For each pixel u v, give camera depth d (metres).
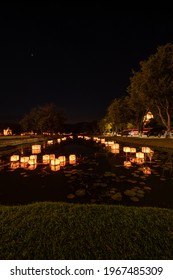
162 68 20.89
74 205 5.12
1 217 4.34
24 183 8.40
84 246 3.29
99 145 28.22
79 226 3.90
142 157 14.48
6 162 13.65
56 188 7.65
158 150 18.88
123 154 17.34
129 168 11.17
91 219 4.20
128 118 43.38
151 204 5.91
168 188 7.45
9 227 3.88
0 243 3.38
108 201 6.23
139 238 3.50
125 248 3.25
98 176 9.45
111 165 12.19
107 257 3.07
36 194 6.98
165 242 3.39
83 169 11.12
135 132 47.22
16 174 10.02
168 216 4.36
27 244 3.34
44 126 56.97
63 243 3.36
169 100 22.53
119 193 6.94
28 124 66.81
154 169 10.77
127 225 3.93
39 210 4.73
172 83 20.53
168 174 9.60
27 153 19.02
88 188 7.62
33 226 3.91
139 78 23.72
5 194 6.98
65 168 11.46
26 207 4.98
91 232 3.68
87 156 16.44
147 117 37.75
